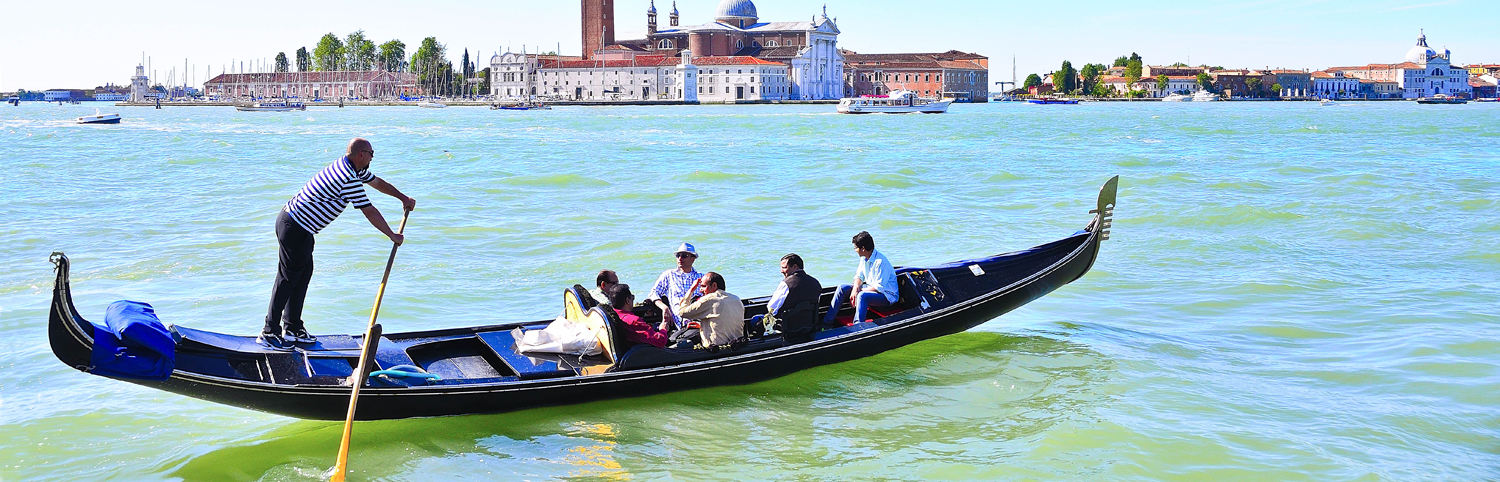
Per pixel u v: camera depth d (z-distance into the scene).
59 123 82.38
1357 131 63.09
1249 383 8.92
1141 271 13.72
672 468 7.32
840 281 13.27
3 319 10.77
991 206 21.20
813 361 9.27
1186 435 7.71
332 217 7.62
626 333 8.41
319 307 11.43
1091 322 11.13
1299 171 29.38
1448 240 16.11
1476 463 7.14
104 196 22.28
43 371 9.06
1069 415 8.21
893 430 8.01
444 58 181.62
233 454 7.51
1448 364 9.26
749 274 13.62
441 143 49.88
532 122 86.56
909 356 9.90
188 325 10.70
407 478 7.18
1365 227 17.27
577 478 7.16
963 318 10.12
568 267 13.91
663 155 38.97
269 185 25.00
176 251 14.78
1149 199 21.80
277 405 7.34
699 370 8.56
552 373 8.06
